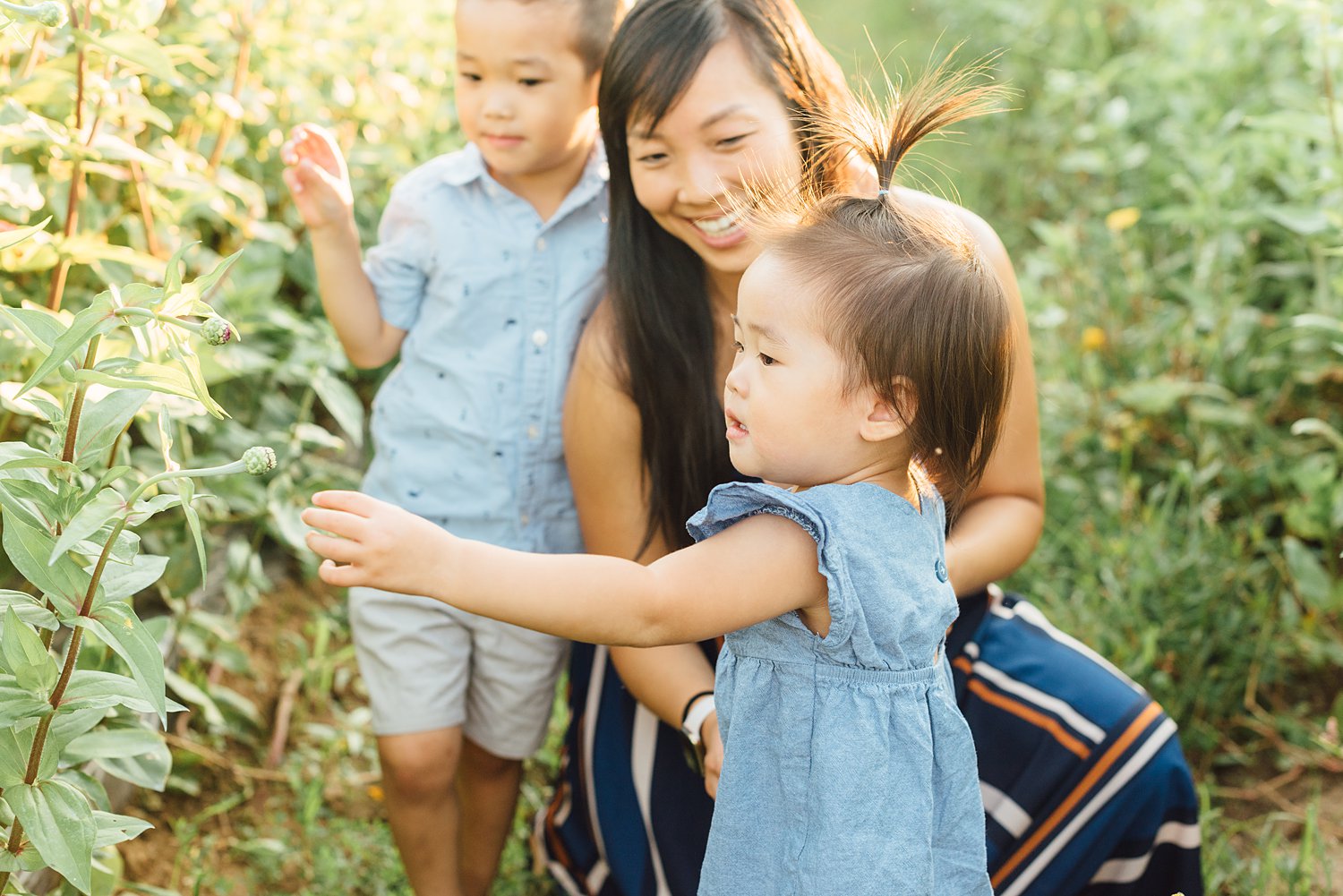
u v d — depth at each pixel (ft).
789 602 4.72
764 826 4.97
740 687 4.99
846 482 4.86
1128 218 11.82
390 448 7.40
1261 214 10.82
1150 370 10.95
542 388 7.24
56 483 4.41
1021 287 11.89
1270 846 7.64
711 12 5.92
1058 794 6.37
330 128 9.97
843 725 4.77
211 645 8.23
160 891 6.43
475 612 4.44
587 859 7.18
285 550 10.00
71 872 4.39
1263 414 10.49
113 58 6.51
